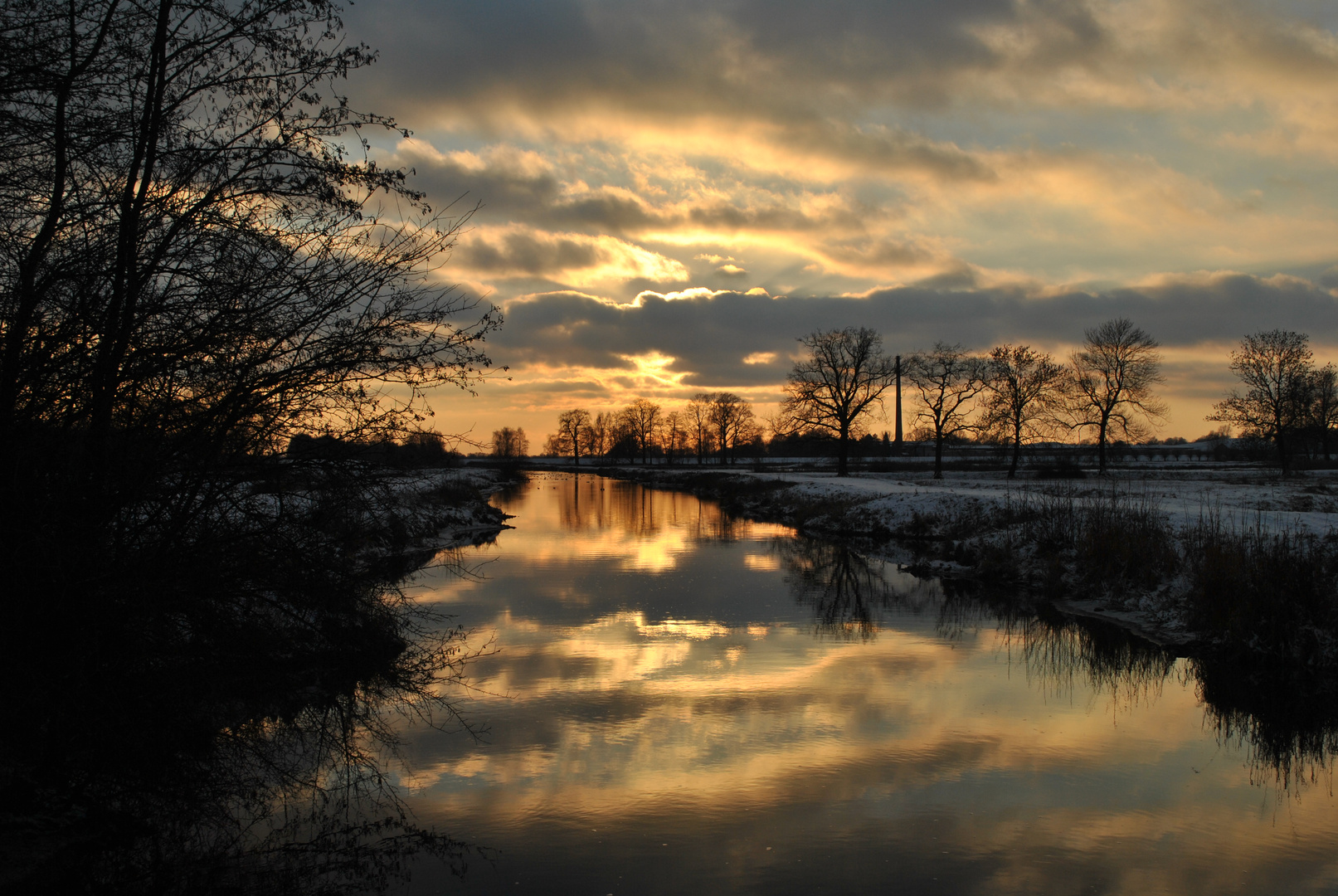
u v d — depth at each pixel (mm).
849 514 31031
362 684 9195
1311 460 62406
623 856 6676
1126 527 17953
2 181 5734
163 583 5621
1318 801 7801
